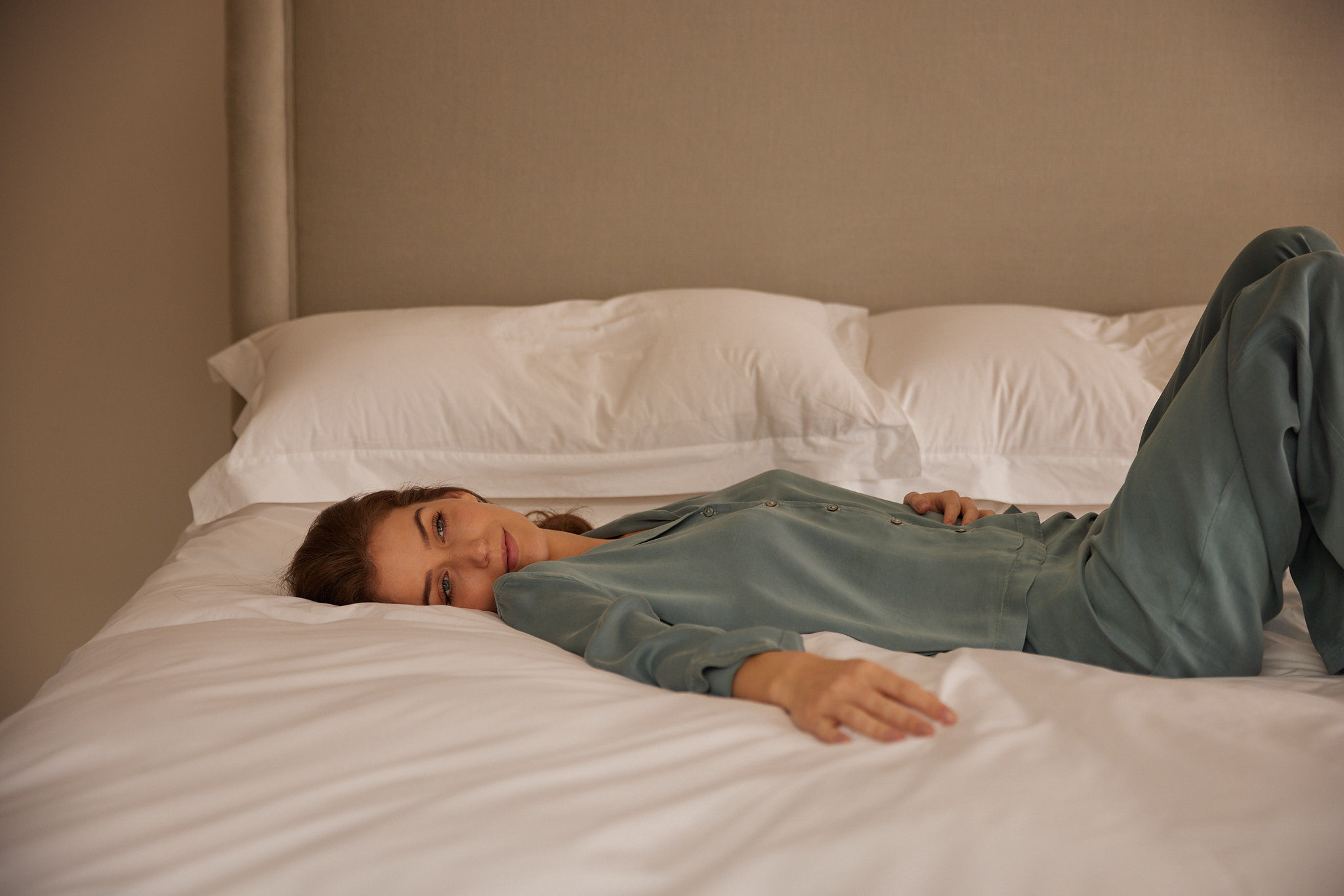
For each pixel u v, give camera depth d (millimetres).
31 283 2236
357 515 1117
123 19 2205
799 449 1472
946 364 1555
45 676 2318
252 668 708
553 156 1985
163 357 2273
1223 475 805
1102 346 1661
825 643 827
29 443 2273
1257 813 490
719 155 1993
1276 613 853
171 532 2318
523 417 1488
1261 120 1963
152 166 2236
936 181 1999
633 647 804
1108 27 1950
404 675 702
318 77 1949
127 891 459
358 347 1561
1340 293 773
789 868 461
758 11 1963
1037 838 473
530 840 479
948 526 1093
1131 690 647
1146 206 1992
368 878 457
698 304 1663
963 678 705
